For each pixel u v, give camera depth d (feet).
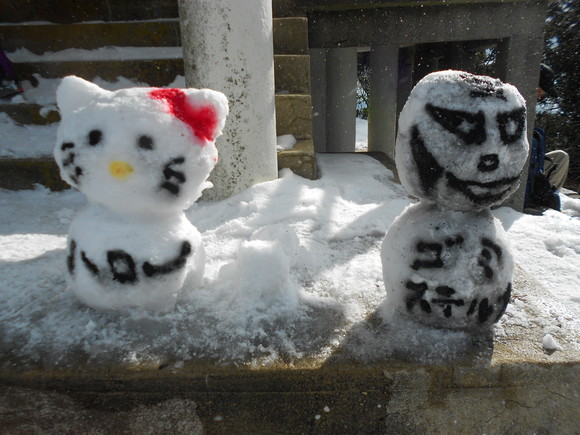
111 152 2.19
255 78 4.04
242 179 4.24
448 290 2.30
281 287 2.65
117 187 2.25
